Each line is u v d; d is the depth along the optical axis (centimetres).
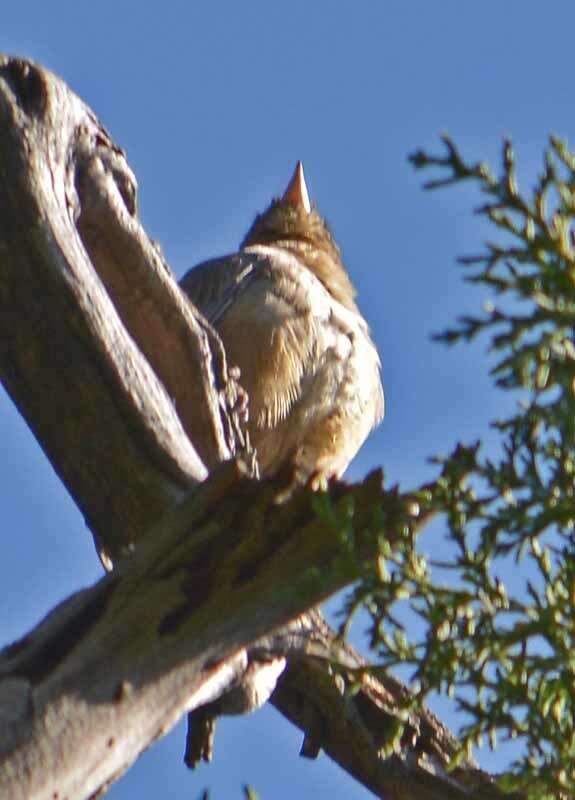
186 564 888
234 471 885
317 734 1206
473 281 827
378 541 845
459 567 850
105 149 1221
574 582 838
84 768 862
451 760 861
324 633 1127
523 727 854
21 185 1128
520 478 829
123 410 1095
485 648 841
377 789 1210
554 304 816
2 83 1159
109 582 892
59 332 1103
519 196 831
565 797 859
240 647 896
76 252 1126
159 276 1212
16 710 855
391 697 1188
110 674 873
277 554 880
